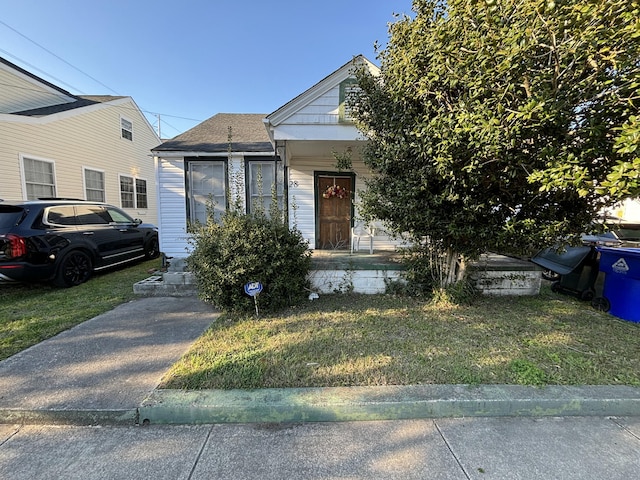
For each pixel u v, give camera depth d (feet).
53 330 12.22
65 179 32.89
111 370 9.08
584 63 8.61
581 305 15.83
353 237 23.56
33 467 5.95
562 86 9.04
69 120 33.35
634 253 13.43
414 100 12.46
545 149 9.65
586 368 9.22
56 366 9.34
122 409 7.27
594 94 9.16
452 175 11.59
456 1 9.56
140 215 45.75
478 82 9.52
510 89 9.37
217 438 6.78
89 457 6.22
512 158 10.50
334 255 21.35
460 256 15.47
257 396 7.63
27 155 28.81
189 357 9.77
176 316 14.01
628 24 7.48
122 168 41.88
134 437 6.81
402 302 16.08
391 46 13.26
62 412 7.22
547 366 9.31
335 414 7.34
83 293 17.84
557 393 7.88
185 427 7.14
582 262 16.55
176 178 23.68
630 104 8.54
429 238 16.15
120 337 11.60
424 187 12.49
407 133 12.60
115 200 40.57
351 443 6.65
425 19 11.85
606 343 11.11
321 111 17.94
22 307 15.25
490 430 7.07
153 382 8.41
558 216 12.74
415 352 10.16
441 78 11.08
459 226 13.19
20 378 8.64
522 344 10.92
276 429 7.09
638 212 34.35
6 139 27.09
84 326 12.72
